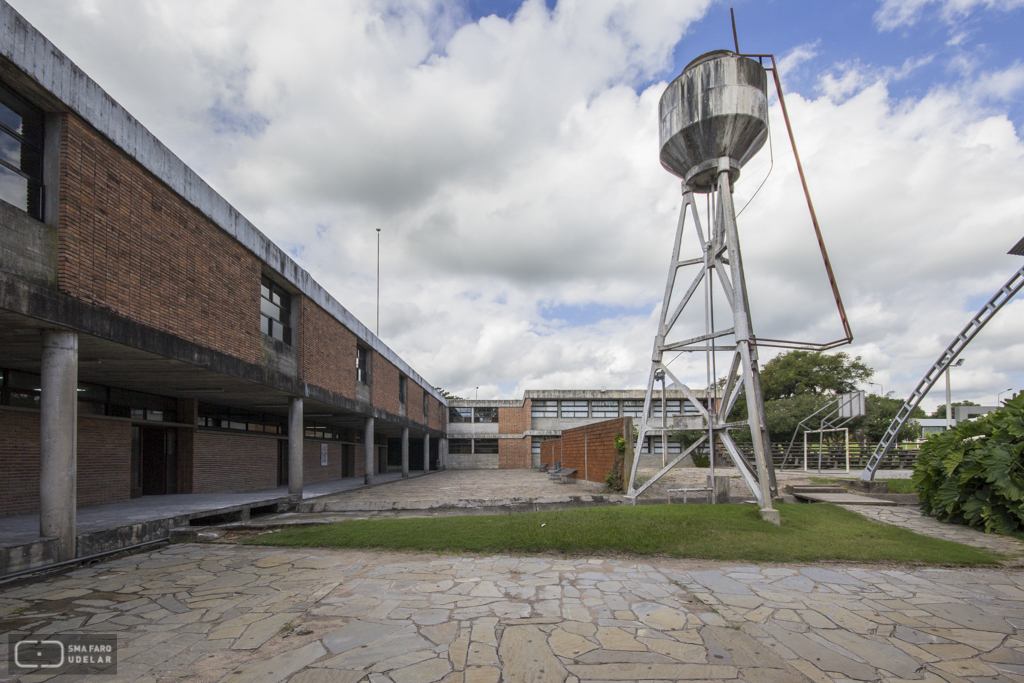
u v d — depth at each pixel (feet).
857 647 14.43
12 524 27.61
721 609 17.51
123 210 26.89
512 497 48.85
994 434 30.04
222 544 28.30
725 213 34.47
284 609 17.60
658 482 55.62
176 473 47.88
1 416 32.17
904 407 43.98
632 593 19.17
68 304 22.90
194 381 39.37
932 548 25.11
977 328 39.93
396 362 86.33
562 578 21.08
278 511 42.63
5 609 17.74
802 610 17.44
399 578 21.18
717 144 35.06
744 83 34.17
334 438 86.69
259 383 40.55
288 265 46.52
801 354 130.11
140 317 27.91
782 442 102.17
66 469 23.17
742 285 33.09
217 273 36.01
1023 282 36.96
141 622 16.47
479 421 148.56
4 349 27.45
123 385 41.06
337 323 60.03
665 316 40.63
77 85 23.80
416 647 14.34
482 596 18.83
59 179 23.17
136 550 27.25
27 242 21.85
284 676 12.67
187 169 32.32
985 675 12.78
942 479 32.09
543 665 13.20
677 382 39.58
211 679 12.57
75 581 21.18
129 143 27.22
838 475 66.59
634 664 13.28
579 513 31.81
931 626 16.05
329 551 26.09
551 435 138.31
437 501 42.78
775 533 26.99
